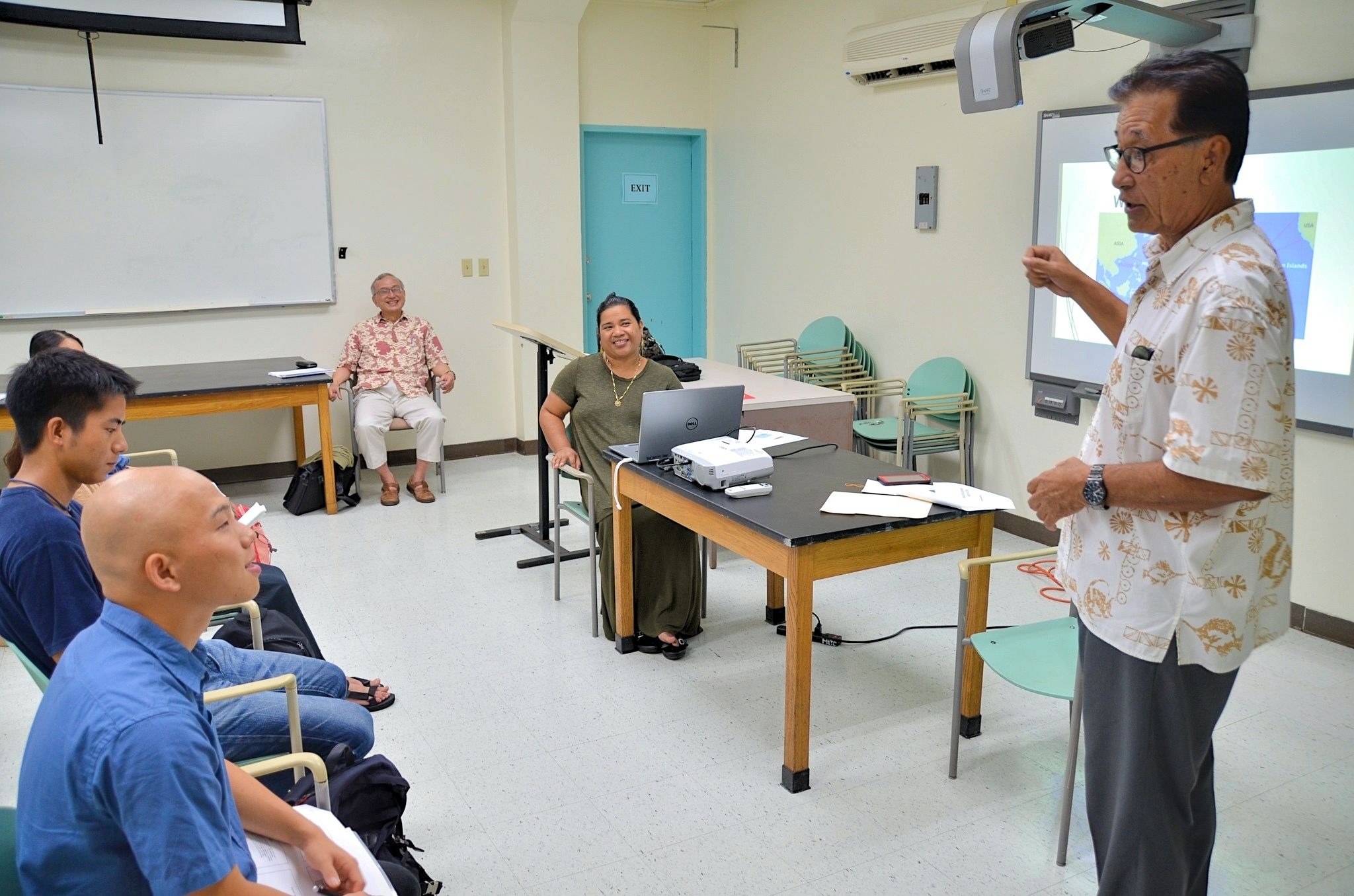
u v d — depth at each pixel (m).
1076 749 2.19
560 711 3.01
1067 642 2.43
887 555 2.54
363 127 5.67
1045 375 4.40
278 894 1.22
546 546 4.52
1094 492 1.58
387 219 5.83
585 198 6.45
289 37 5.21
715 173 6.67
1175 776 1.67
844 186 5.53
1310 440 3.49
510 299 6.25
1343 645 3.46
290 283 5.63
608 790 2.59
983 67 2.75
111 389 1.91
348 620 3.72
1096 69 4.06
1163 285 1.58
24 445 1.89
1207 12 3.57
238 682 2.19
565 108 5.98
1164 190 1.53
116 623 1.23
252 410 5.04
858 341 5.57
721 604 3.87
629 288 6.73
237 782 1.46
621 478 3.23
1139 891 1.71
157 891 1.13
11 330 5.05
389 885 1.47
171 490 1.23
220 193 5.38
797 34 5.73
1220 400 1.45
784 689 3.15
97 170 5.09
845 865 2.27
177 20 4.95
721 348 6.87
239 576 1.29
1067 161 4.18
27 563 1.75
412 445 6.15
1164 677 1.62
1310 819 2.45
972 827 2.41
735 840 2.37
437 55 5.78
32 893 1.21
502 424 6.39
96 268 5.17
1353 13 3.19
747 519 2.52
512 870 2.26
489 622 3.70
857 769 2.67
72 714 1.17
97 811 1.16
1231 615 1.56
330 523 4.94
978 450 4.86
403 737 2.86
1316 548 3.51
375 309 5.89
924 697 3.09
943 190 4.88
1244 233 1.52
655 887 2.20
